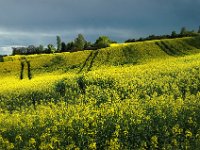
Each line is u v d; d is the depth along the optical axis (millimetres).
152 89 28703
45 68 76750
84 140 15336
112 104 21297
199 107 18344
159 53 79500
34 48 137375
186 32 126938
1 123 19344
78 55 83688
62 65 77562
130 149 14492
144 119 16781
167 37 120375
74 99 29250
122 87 31078
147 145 14828
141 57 76375
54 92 32562
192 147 14117
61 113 20266
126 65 67062
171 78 32406
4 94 36219
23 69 77812
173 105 18641
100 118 17656
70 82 34812
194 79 30250
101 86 33625
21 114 22438
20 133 17438
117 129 15656
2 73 76188
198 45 86062
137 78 34531
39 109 24547
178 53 79062
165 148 14039
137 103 20609
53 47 130250
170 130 15484
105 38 117000
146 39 124188
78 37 131000
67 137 15688
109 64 72000
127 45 87000
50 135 16094
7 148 15297
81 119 17547
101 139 15508
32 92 34156
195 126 15859
